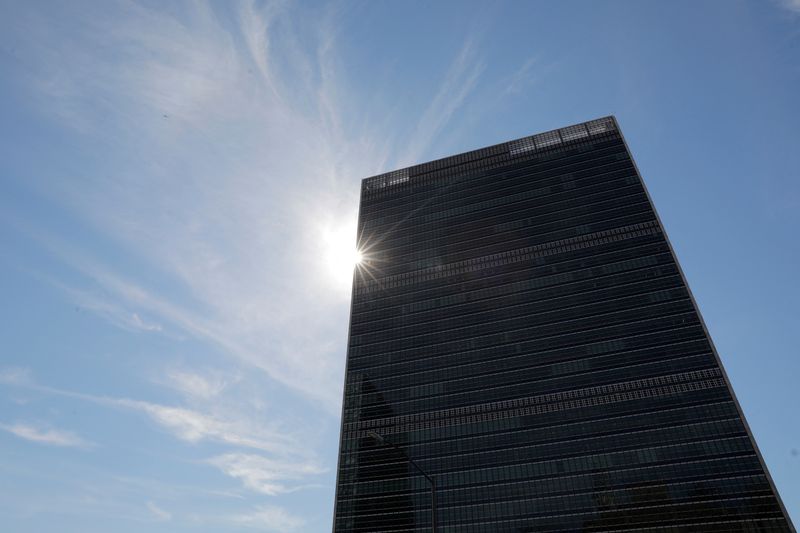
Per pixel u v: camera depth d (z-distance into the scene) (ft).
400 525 395.14
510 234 519.60
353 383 482.28
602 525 349.20
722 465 346.33
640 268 452.35
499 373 438.81
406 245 560.20
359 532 403.13
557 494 369.50
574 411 399.44
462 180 588.91
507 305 474.49
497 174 575.38
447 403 439.22
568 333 437.58
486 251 518.37
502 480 387.75
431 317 496.23
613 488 359.66
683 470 352.08
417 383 459.73
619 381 400.67
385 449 433.89
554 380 418.72
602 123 566.77
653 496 349.20
